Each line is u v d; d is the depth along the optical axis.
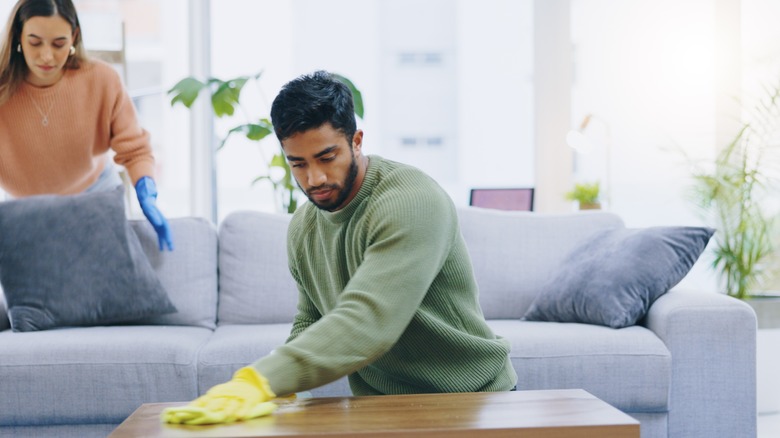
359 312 1.29
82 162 3.06
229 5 4.25
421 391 1.58
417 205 1.40
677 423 2.40
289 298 2.92
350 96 1.40
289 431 1.10
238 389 1.20
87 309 2.68
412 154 4.93
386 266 1.33
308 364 1.25
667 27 4.15
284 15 4.31
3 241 2.70
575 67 4.34
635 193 4.24
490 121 4.88
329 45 4.68
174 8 4.25
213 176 4.21
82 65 2.96
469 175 4.90
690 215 4.03
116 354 2.35
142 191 2.97
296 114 1.34
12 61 2.85
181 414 1.16
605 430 1.12
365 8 4.73
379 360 1.58
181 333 2.60
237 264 2.97
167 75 4.30
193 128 4.12
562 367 2.39
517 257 2.99
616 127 4.28
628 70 4.26
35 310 2.63
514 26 4.81
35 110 2.93
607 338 2.43
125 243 2.78
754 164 3.82
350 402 1.32
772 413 3.44
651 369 2.37
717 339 2.40
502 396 1.34
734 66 3.95
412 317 1.44
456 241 1.53
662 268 2.61
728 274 3.56
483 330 1.58
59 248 2.71
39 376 2.31
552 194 4.35
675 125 4.12
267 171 3.57
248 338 2.46
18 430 2.34
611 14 4.30
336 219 1.50
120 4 4.02
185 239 2.97
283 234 3.00
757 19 3.94
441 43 4.89
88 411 2.33
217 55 4.24
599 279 2.66
